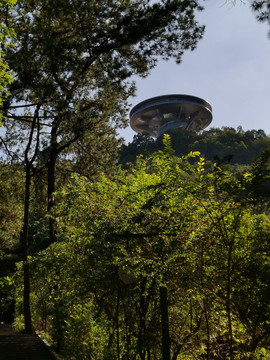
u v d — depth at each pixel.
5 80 7.32
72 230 6.45
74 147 20.14
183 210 5.29
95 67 18.48
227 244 4.82
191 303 5.39
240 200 4.40
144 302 5.91
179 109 120.25
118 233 5.74
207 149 118.38
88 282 6.07
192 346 5.47
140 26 16.23
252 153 124.25
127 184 6.77
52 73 16.16
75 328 7.23
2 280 7.91
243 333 4.79
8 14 15.46
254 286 4.71
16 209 24.45
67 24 16.73
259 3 6.46
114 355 6.66
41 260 7.71
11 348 10.16
